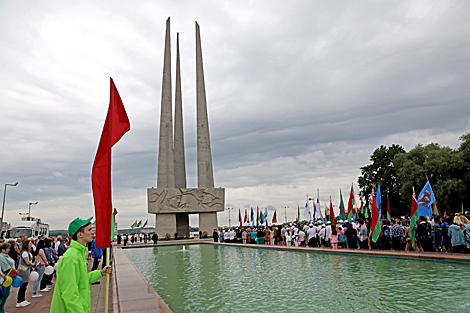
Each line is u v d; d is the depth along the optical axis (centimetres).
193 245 3900
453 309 785
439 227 1725
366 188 5406
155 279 1471
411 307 817
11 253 1334
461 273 1179
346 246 2205
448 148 4203
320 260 1758
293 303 917
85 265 407
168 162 5703
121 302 822
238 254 2428
